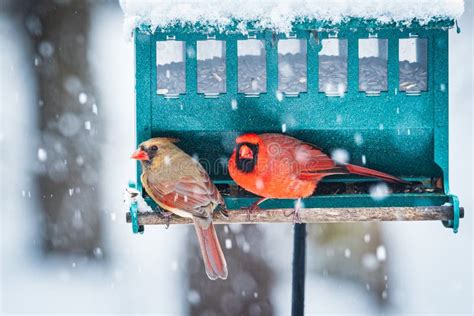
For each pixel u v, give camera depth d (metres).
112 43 17.31
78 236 17.28
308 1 10.67
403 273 16.62
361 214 10.59
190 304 15.86
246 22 10.68
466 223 16.94
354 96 10.94
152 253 16.97
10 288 16.80
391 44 10.84
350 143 11.05
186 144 11.05
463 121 16.91
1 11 17.23
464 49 16.88
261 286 15.48
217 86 11.06
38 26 17.25
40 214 17.25
